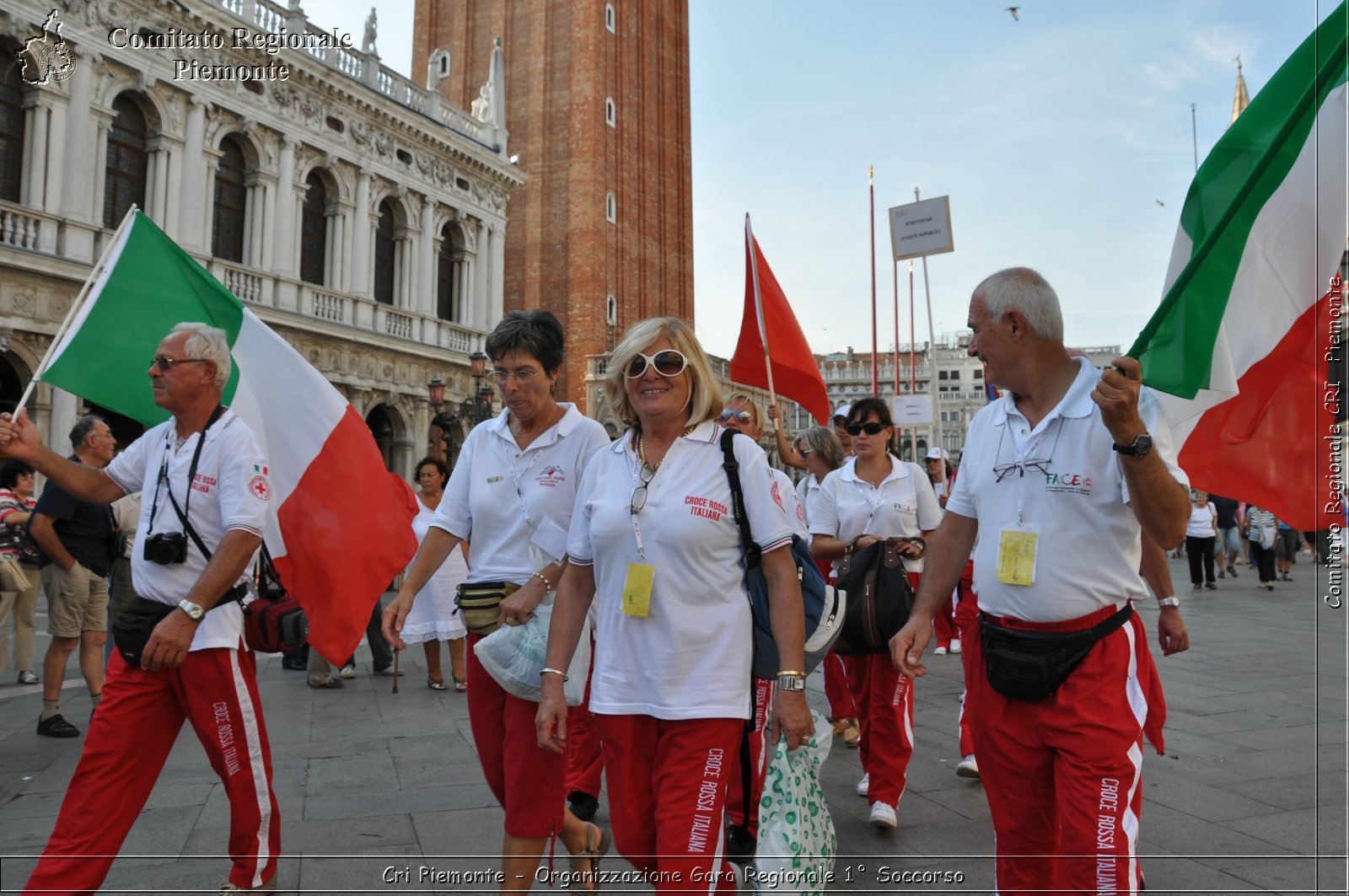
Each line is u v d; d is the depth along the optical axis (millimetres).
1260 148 3516
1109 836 2520
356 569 4262
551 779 3273
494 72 33750
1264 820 4496
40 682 8562
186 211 21188
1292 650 9711
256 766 3488
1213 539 17516
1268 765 5457
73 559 6383
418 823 4523
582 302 43750
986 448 2951
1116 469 2682
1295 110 3031
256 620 3486
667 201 52094
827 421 7500
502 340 3635
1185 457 3568
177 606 3354
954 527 3090
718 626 2670
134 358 4246
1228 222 3090
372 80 27453
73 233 18719
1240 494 3477
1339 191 3361
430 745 6129
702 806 2551
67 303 18609
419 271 28750
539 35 45719
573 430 3674
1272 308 3441
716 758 2592
